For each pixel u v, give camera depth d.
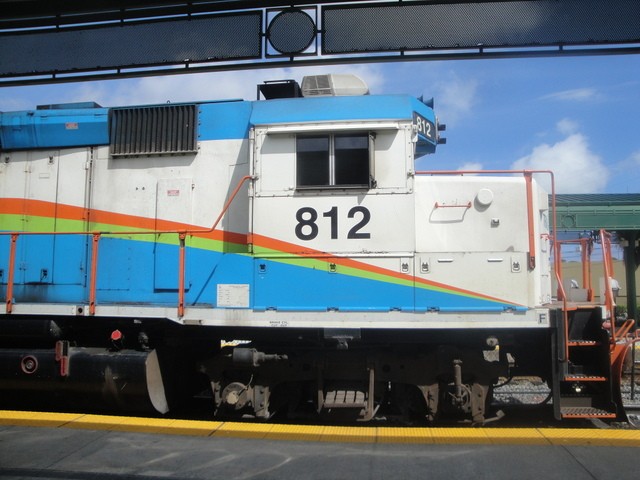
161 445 4.19
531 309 4.75
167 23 5.39
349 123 4.95
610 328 5.20
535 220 5.29
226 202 5.53
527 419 5.91
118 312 5.36
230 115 5.66
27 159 6.12
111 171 5.88
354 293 4.88
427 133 5.71
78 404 5.62
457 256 4.82
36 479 3.53
